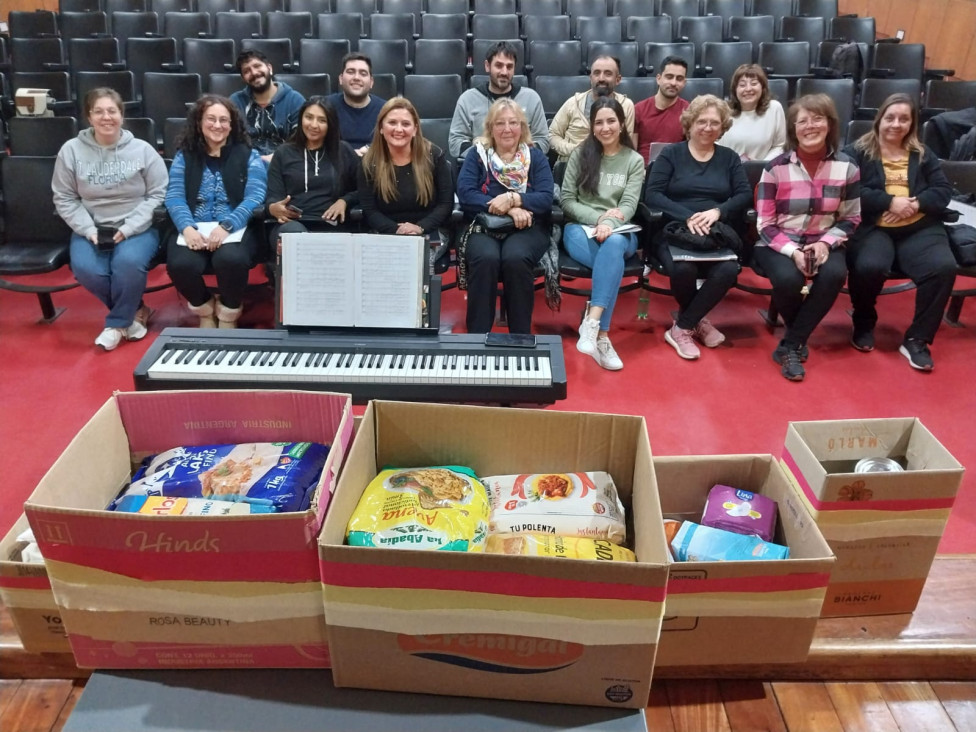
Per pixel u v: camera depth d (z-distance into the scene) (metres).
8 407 2.65
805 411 2.74
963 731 1.42
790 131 3.06
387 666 1.14
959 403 2.80
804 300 3.13
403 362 1.95
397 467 1.43
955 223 3.21
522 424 1.37
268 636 1.15
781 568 1.20
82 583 1.08
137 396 1.33
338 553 1.00
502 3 5.78
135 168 3.21
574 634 1.06
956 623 1.54
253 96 3.99
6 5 7.22
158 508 1.21
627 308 3.62
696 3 5.84
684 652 1.32
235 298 3.18
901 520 1.42
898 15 6.62
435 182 3.24
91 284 3.12
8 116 4.73
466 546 1.19
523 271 3.02
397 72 5.02
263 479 1.28
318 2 5.77
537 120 4.00
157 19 5.43
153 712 1.15
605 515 1.32
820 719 1.42
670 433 2.59
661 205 3.22
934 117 4.10
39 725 1.36
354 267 1.98
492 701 1.17
